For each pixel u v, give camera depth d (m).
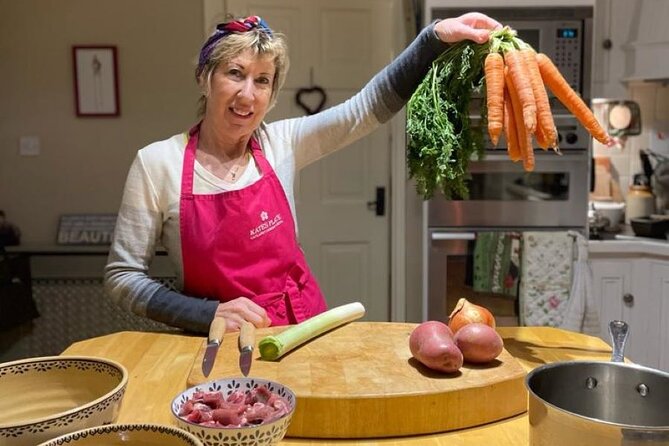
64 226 3.59
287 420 0.89
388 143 3.69
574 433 0.79
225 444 0.84
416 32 3.28
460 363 1.14
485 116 1.50
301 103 3.62
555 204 3.06
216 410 0.88
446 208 3.06
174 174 1.60
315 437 1.06
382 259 3.76
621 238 3.16
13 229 3.56
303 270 1.72
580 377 0.96
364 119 1.69
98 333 3.65
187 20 3.54
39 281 3.62
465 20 1.47
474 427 1.10
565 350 1.43
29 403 0.93
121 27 3.54
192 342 1.47
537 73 1.30
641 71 3.18
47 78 3.56
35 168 3.62
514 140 1.32
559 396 0.95
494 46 1.35
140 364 1.33
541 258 2.98
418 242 3.51
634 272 3.09
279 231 1.65
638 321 3.10
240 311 1.47
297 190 3.67
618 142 3.54
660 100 3.50
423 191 1.49
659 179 3.45
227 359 1.24
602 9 3.21
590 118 1.36
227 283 1.60
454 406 1.08
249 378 1.00
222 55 1.53
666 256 2.97
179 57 3.57
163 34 3.55
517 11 2.97
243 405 0.91
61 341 3.65
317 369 1.18
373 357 1.24
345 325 1.43
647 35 3.12
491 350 1.18
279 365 1.20
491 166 3.03
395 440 1.05
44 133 3.60
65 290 3.63
